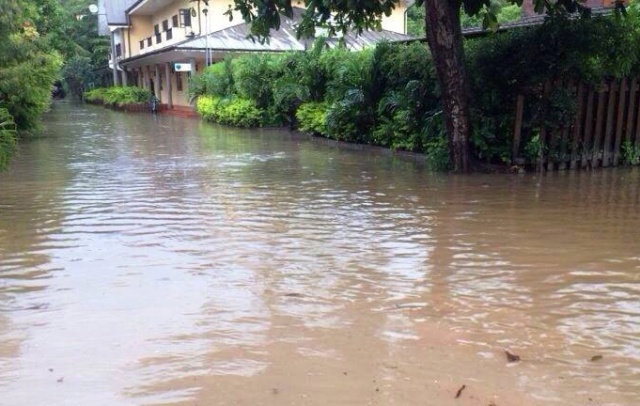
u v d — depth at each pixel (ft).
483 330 13.47
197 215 25.41
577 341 12.89
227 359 12.13
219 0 105.81
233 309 14.79
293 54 68.85
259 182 34.04
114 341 12.98
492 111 35.53
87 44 189.16
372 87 50.57
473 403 10.40
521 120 34.83
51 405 10.43
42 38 66.74
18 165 42.37
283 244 20.74
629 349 12.51
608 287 16.19
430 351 12.43
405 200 28.17
